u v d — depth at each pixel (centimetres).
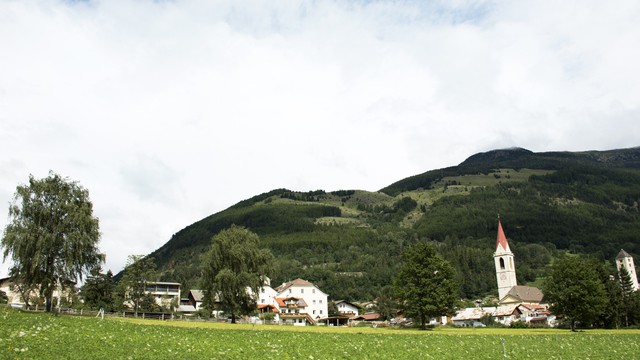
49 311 6419
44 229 6400
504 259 18138
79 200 6862
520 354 3756
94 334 3597
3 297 10112
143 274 11456
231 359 2805
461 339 5359
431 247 9006
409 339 5156
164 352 2853
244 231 9056
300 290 16438
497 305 17500
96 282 11456
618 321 10675
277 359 2894
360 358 3216
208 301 8806
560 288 8525
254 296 8644
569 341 5300
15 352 2370
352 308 17675
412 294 8625
